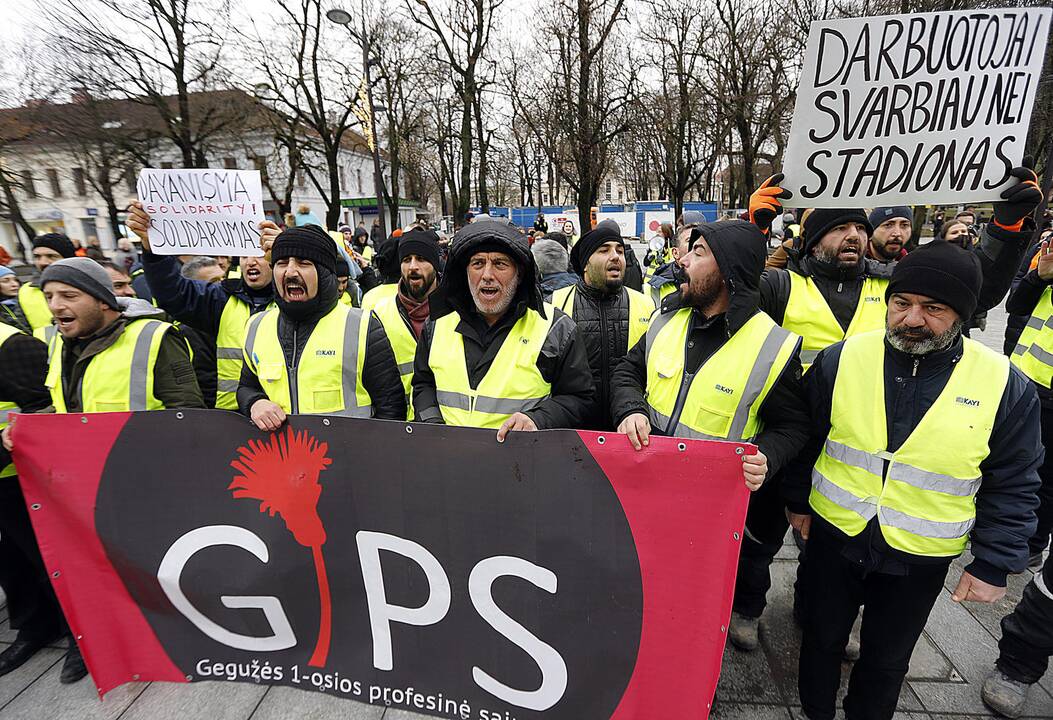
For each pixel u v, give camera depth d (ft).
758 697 7.06
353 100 62.80
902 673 5.88
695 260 6.31
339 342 7.55
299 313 7.52
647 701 5.80
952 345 5.21
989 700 6.74
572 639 5.94
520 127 100.07
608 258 9.50
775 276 9.35
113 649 6.98
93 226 98.68
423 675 6.47
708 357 6.39
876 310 8.77
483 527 5.98
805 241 9.30
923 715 6.74
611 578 5.72
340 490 6.30
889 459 5.46
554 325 7.19
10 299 13.38
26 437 6.52
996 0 30.78
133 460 6.59
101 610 6.87
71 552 6.73
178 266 9.52
